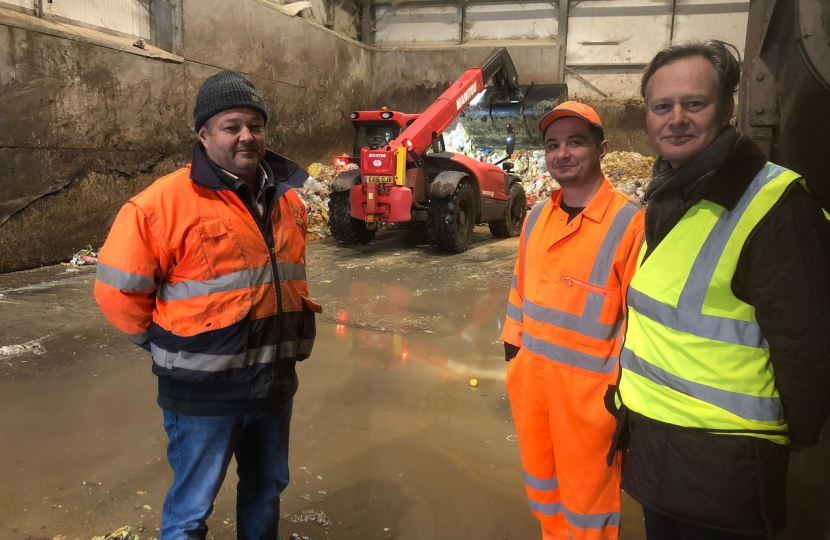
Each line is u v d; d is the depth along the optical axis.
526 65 12.09
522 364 1.58
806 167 1.53
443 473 2.27
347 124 12.02
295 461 2.35
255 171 1.56
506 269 6.04
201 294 1.39
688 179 1.10
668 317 1.11
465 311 4.48
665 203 1.15
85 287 5.25
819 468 1.36
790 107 1.61
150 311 1.43
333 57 11.31
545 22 12.02
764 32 1.72
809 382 0.96
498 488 2.17
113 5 6.95
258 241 1.48
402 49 12.70
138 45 7.05
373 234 7.68
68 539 1.87
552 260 1.52
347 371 3.29
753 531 1.03
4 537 1.87
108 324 4.16
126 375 3.22
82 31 6.45
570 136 1.44
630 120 11.69
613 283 1.43
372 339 3.82
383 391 3.03
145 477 2.22
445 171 7.05
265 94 9.43
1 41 5.42
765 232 0.99
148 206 1.35
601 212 1.46
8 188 5.64
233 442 1.48
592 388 1.43
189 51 7.71
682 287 1.09
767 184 1.01
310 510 2.02
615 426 1.42
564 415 1.47
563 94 10.20
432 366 3.37
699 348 1.07
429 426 2.65
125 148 6.87
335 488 2.16
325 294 4.96
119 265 1.34
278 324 1.51
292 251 1.60
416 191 7.12
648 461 1.13
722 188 1.06
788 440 1.04
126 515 1.99
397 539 1.87
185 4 7.56
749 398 1.03
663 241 1.14
